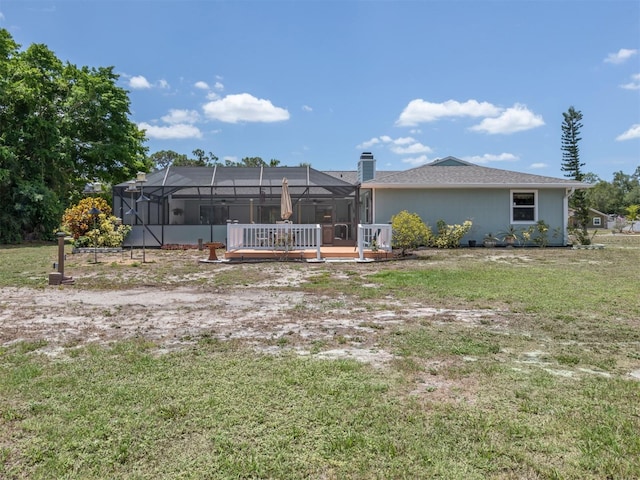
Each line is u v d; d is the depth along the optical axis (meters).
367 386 3.17
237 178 18.25
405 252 13.75
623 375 3.43
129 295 7.03
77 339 4.43
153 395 3.01
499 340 4.37
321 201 21.12
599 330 4.74
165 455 2.28
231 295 7.00
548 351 4.03
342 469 2.15
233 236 12.47
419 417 2.68
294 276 9.16
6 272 9.80
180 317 5.45
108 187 29.86
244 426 2.58
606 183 76.25
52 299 6.68
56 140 23.36
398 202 16.84
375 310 5.81
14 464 2.20
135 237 16.92
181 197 18.22
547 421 2.63
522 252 14.27
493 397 2.99
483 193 16.91
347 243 17.53
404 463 2.20
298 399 2.95
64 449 2.34
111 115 26.36
